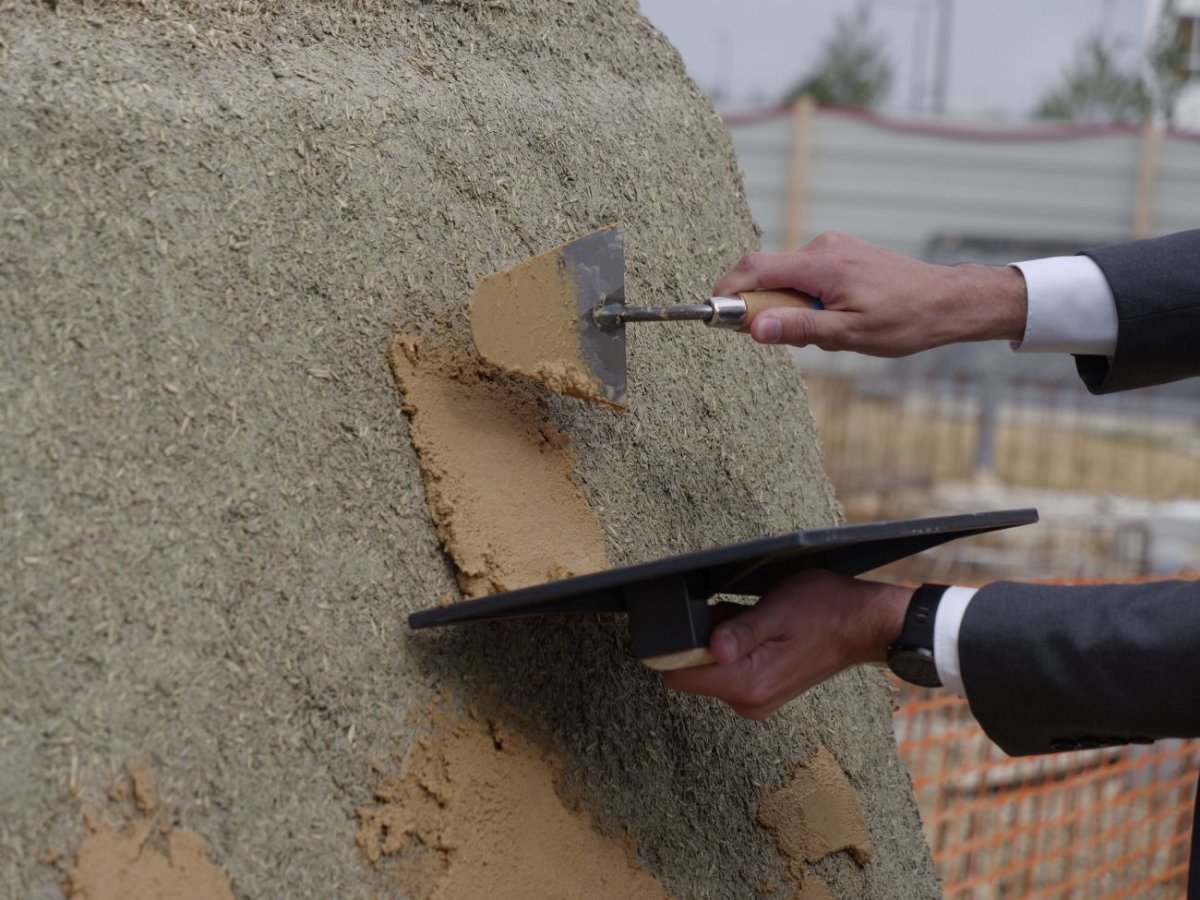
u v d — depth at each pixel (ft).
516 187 5.06
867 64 77.20
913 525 3.89
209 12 4.43
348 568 4.10
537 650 4.56
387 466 4.30
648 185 5.79
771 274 4.57
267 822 3.71
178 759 3.59
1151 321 4.96
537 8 5.66
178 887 3.46
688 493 5.50
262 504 3.96
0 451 3.50
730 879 5.02
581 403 5.07
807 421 6.72
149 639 3.64
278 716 3.82
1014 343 5.08
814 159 38.52
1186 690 3.85
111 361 3.76
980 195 38.47
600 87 5.82
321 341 4.24
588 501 4.93
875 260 4.66
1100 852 11.44
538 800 4.34
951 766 12.76
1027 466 35.78
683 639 3.84
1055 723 4.10
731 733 5.31
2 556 3.43
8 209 3.64
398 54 4.98
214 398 3.94
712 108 6.53
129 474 3.71
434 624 4.00
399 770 4.02
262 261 4.15
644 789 4.79
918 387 37.22
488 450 4.57
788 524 6.16
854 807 5.82
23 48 3.88
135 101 3.99
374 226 4.48
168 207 3.97
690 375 5.79
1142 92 71.46
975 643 4.06
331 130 4.45
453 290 4.65
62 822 3.34
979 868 11.05
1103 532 25.31
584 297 4.49
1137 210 38.19
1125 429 41.86
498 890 4.10
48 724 3.39
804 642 4.15
